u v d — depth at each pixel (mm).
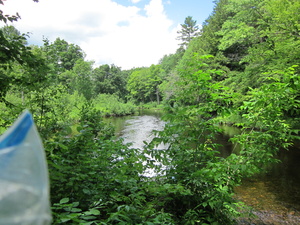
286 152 9148
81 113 4230
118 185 2520
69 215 1412
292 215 4637
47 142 2100
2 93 3508
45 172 250
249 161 2963
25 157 246
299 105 2721
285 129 2977
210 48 22625
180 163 2988
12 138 264
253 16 12188
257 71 11039
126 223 1721
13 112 3334
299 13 8234
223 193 2627
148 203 2340
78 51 51031
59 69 4660
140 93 59219
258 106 2867
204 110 2922
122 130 16312
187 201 2766
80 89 33625
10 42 3125
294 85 2580
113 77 60500
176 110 3055
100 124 4074
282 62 8961
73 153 2451
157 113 35219
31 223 208
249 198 5504
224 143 10867
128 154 3322
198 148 3062
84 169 2354
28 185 227
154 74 55531
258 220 4402
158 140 3014
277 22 9344
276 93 2746
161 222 1938
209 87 2883
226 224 2709
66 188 2186
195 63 2875
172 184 2645
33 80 3426
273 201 5293
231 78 14859
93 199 2189
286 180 6523
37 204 222
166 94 30062
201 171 2545
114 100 39188
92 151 2629
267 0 10375
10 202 208
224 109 2863
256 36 12141
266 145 3008
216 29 24641
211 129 2967
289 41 8445
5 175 224
